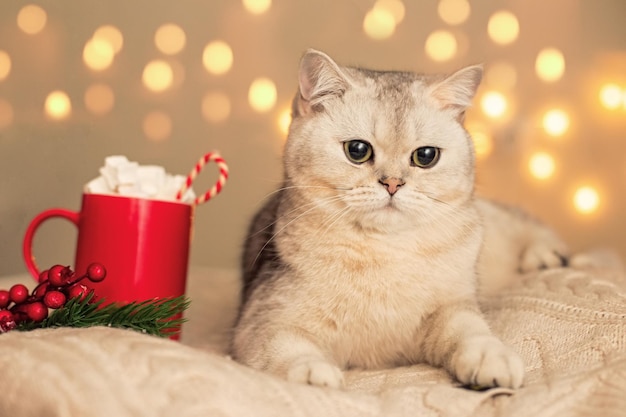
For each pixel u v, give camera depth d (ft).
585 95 3.98
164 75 3.81
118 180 2.10
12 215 3.68
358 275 2.04
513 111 3.97
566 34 3.95
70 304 1.85
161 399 1.48
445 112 2.16
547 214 4.00
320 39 3.89
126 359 1.54
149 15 3.81
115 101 3.79
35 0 3.70
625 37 3.94
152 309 1.90
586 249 3.83
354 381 1.92
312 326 2.06
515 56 3.95
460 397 1.66
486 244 2.50
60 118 3.72
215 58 3.83
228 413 1.48
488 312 2.25
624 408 1.58
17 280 2.97
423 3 3.90
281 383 1.60
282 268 2.13
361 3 3.88
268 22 3.88
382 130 2.05
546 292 2.25
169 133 3.85
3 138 3.68
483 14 3.92
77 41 3.74
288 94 3.89
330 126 2.10
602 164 3.99
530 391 1.67
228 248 3.88
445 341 1.96
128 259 2.07
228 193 3.88
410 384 1.77
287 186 2.19
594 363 1.80
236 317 2.36
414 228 2.06
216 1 3.84
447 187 2.09
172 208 2.11
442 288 2.07
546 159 3.96
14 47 3.69
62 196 3.72
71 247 3.73
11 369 1.54
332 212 2.07
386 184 2.02
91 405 1.46
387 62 3.89
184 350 1.61
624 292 2.13
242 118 3.89
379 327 2.06
